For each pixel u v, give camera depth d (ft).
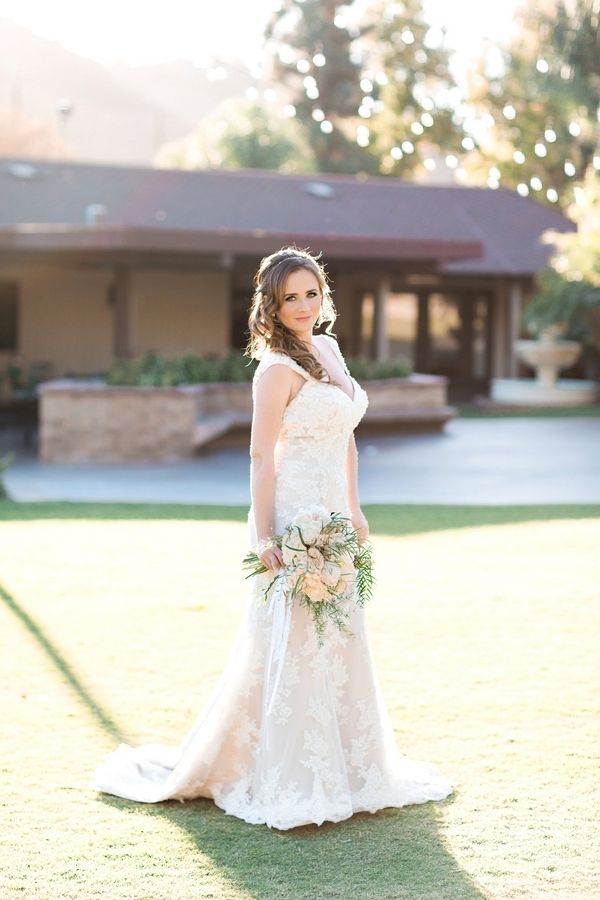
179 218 82.58
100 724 15.99
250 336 13.34
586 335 83.46
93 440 52.60
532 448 57.16
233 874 11.52
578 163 92.43
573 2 90.48
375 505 39.17
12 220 79.30
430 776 13.89
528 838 12.28
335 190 91.61
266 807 12.83
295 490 13.17
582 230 68.85
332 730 12.96
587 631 20.76
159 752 14.64
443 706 16.58
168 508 38.34
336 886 11.23
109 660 19.16
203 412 57.77
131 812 13.15
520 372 91.45
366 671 13.32
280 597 12.91
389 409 64.08
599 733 15.42
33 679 18.07
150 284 80.28
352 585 13.21
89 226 60.44
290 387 13.07
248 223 83.82
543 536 31.42
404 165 144.97
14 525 33.68
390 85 116.06
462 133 106.32
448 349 91.09
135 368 55.36
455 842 12.23
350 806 12.86
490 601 23.24
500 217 94.27
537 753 14.71
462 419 73.31
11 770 14.28
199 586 24.97
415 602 23.24
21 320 78.48
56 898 10.95
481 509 37.83
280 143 140.36
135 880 11.36
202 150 144.77
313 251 64.08
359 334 87.81
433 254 67.15
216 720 13.32
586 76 89.61
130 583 25.26
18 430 66.13
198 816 13.07
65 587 24.80
